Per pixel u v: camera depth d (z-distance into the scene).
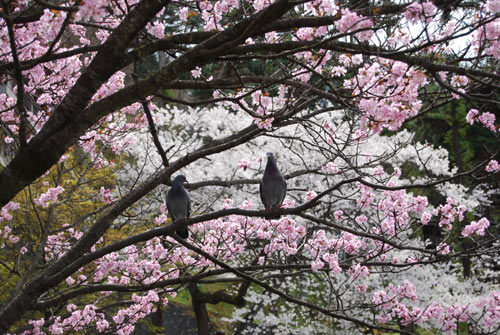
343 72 5.96
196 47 4.32
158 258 7.86
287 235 7.30
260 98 6.10
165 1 4.15
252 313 14.79
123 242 5.59
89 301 10.64
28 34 5.12
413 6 3.92
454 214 6.95
